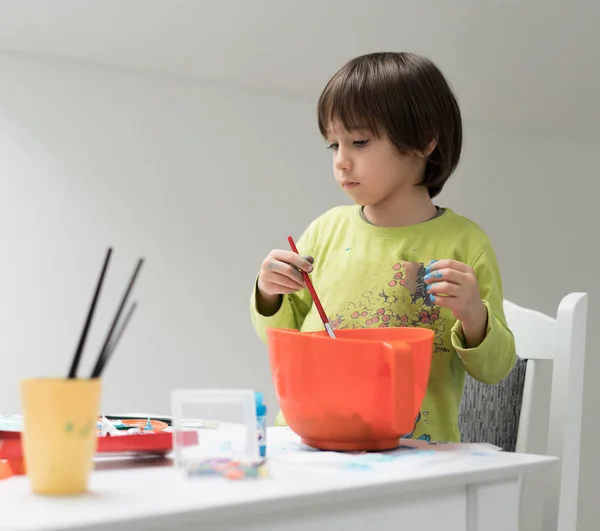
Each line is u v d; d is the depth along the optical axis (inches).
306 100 98.8
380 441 31.0
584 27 90.7
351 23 88.0
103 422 34.8
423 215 44.9
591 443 109.1
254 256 95.5
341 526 24.1
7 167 86.6
